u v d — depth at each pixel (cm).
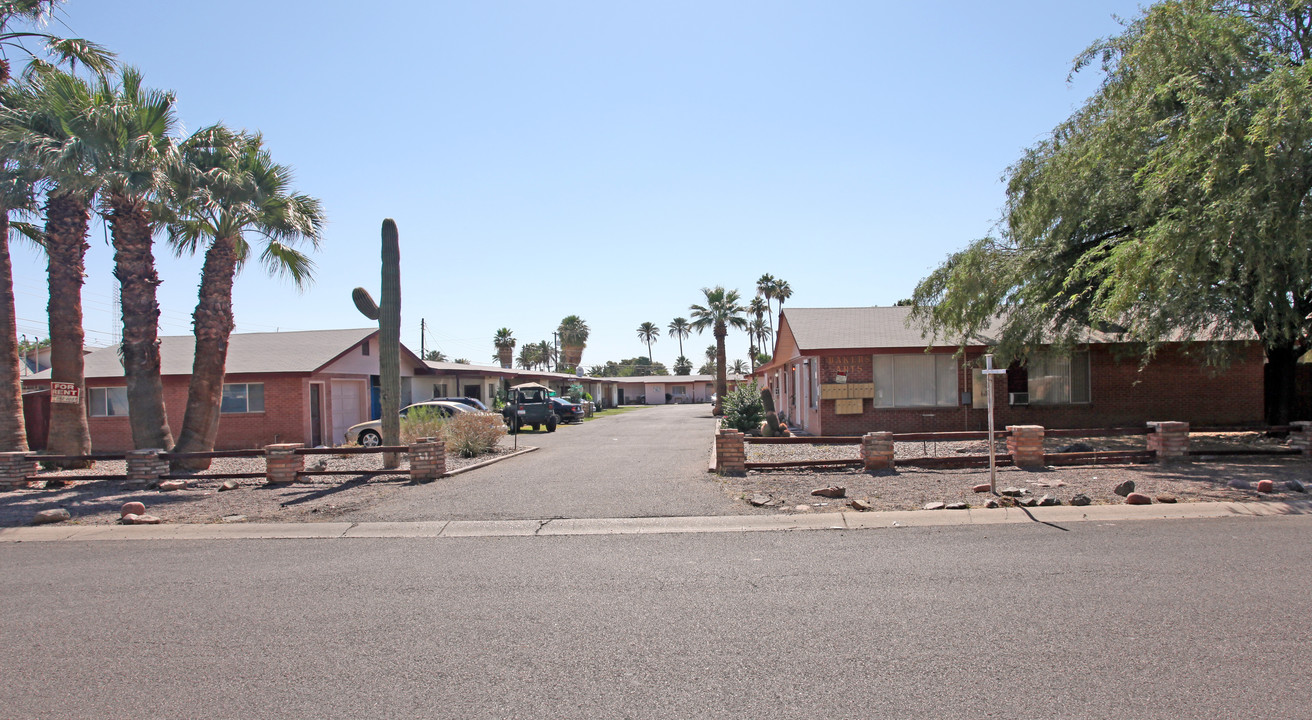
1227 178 1042
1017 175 1627
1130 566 618
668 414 4722
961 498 925
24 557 773
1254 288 1195
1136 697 378
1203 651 434
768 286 7375
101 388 2289
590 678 422
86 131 1279
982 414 1947
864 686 400
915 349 1917
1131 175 1366
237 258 1598
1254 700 372
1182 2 1260
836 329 2077
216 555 759
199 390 1482
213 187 1407
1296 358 1705
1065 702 374
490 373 3747
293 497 1074
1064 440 1709
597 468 1373
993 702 376
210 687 421
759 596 568
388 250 1394
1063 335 1695
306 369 2222
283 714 386
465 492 1085
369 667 446
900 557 671
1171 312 1198
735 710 377
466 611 551
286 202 1541
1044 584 574
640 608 547
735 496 994
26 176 1318
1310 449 1167
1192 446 1393
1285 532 729
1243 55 1192
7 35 1517
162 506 1030
